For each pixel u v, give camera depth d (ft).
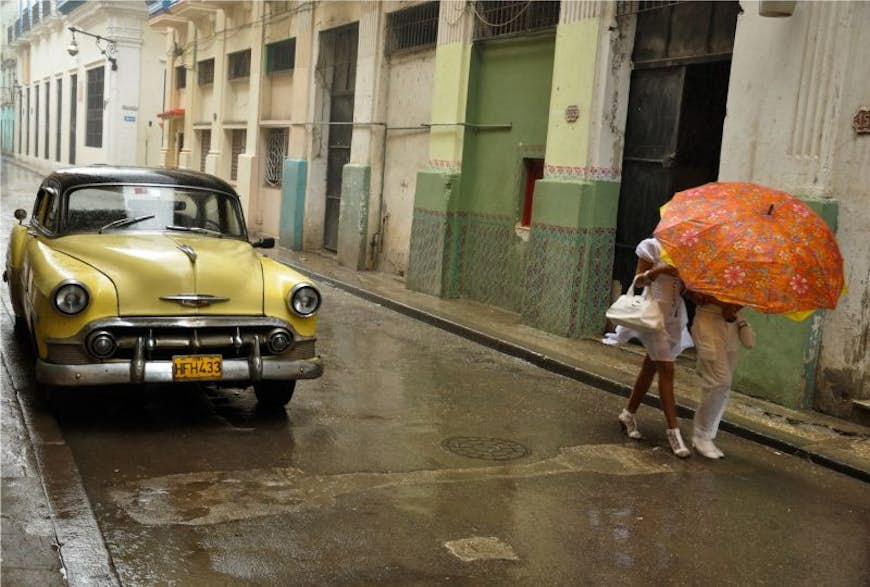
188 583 12.74
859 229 23.40
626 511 16.85
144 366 18.67
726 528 16.40
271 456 18.47
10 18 194.08
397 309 38.96
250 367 19.62
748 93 26.30
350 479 17.43
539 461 19.52
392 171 48.62
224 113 73.41
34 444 17.78
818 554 15.51
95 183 23.07
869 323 23.27
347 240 50.49
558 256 33.55
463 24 40.45
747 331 20.49
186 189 23.80
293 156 58.80
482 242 40.52
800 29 24.63
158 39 111.24
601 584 13.65
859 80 23.36
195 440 19.17
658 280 20.57
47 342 18.58
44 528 13.67
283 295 20.35
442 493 17.06
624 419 21.94
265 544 14.16
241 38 69.26
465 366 28.96
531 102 37.63
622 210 33.50
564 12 33.94
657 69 31.73
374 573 13.42
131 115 110.73
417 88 46.11
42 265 20.02
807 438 21.99
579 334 33.32
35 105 168.76
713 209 18.60
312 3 56.13
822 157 23.99
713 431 20.76
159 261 19.74
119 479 16.55
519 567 14.01
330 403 23.03
